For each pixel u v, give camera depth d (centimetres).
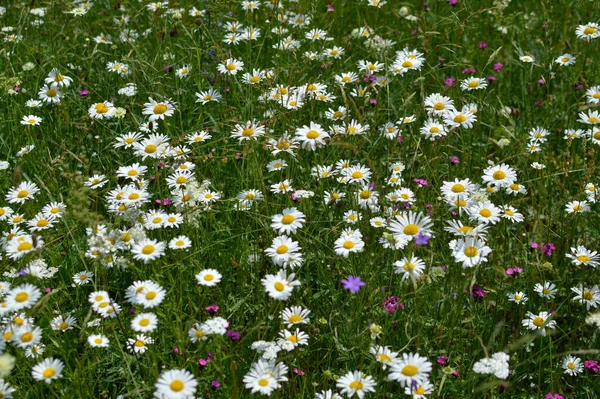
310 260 177
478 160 208
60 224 187
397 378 148
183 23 237
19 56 238
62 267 179
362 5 266
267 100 204
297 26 242
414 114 201
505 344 169
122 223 180
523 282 174
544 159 209
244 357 164
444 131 191
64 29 251
